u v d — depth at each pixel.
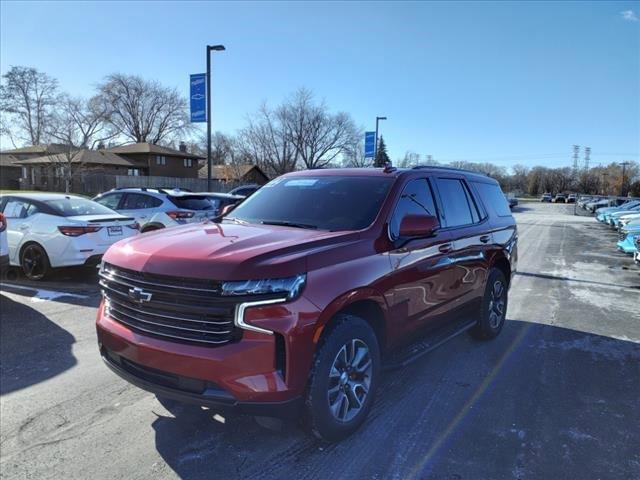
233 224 3.98
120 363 3.26
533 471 3.03
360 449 3.25
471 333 5.68
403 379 4.46
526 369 4.76
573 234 23.27
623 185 106.12
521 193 129.12
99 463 3.04
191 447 3.24
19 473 2.92
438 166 5.07
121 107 73.06
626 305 7.74
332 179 4.51
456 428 3.55
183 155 66.94
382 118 32.62
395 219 3.91
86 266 8.01
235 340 2.81
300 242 3.23
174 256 3.00
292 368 2.88
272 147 57.22
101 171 53.66
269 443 3.30
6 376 4.36
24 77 61.12
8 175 60.09
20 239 8.27
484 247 5.26
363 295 3.31
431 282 4.20
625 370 4.78
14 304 6.76
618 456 3.22
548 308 7.47
